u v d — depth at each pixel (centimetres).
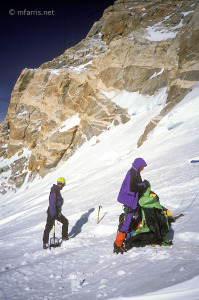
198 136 1216
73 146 3569
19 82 5234
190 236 338
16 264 413
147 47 2980
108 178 1337
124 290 225
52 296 246
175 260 266
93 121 3177
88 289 249
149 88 2803
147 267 267
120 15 4550
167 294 188
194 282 197
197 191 544
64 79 4084
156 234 343
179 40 2583
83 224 628
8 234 816
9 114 5494
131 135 2325
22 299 245
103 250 380
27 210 1438
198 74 1762
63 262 351
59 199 525
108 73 3278
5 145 5338
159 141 1462
